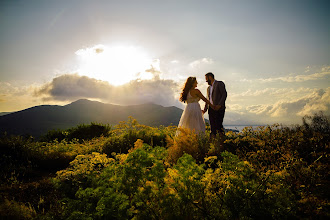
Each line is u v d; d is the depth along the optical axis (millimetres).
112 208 1565
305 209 1782
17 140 5680
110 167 2133
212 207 1634
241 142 4207
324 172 2277
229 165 2029
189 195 1619
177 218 1549
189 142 3785
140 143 2941
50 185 3330
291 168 2350
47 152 5438
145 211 1601
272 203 1665
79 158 2758
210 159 2180
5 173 4000
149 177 1755
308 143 3471
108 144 5781
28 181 3775
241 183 1772
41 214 2264
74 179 2484
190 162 1904
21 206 2285
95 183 2152
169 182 1759
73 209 1732
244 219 1597
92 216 1627
